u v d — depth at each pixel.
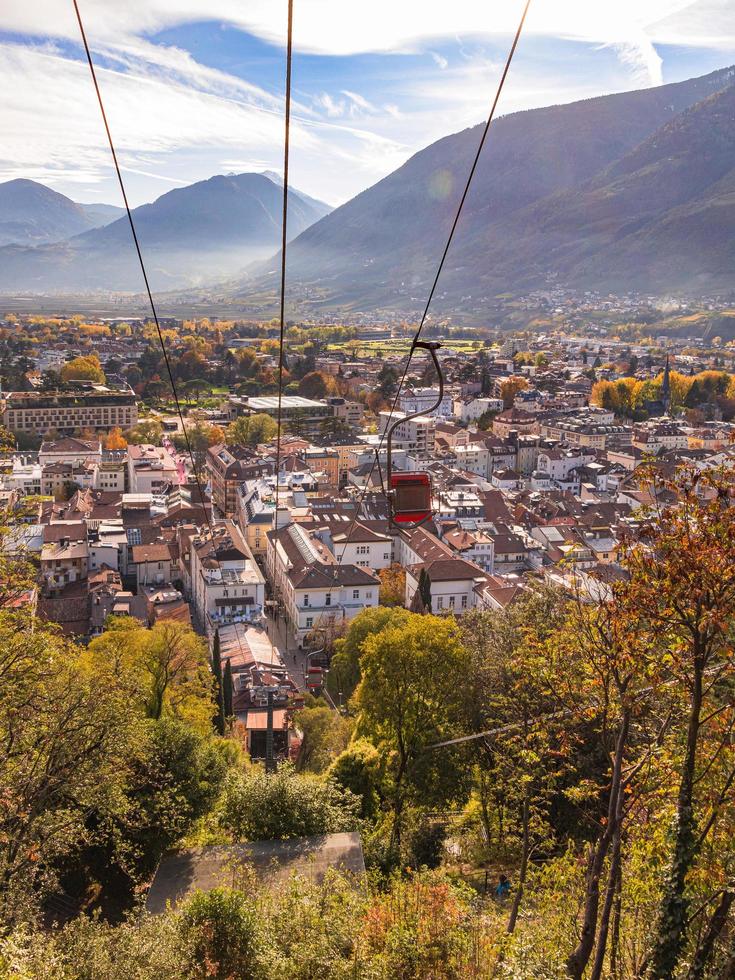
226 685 90.06
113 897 48.19
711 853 23.84
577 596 27.83
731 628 22.69
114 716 41.25
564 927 31.16
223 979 31.86
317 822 47.97
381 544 153.88
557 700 33.72
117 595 134.75
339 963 31.42
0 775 35.62
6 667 37.22
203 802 50.66
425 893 34.50
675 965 23.94
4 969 26.02
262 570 167.50
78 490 197.75
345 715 87.06
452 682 54.97
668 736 27.39
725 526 22.38
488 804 54.56
